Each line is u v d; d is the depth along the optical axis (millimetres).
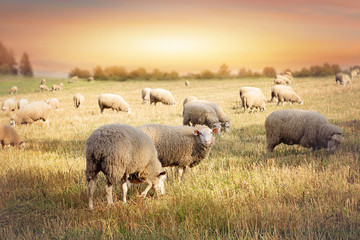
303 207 4910
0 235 4160
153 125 6824
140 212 4898
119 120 17578
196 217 4645
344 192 5312
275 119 8742
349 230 4188
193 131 6746
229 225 4449
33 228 4598
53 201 5625
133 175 5793
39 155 9039
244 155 9000
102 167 5039
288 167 7160
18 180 6594
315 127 8344
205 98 29469
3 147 10297
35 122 17984
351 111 16469
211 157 8703
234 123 15734
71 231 4273
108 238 4082
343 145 9023
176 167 7715
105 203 5277
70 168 7082
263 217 4562
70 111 23750
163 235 4160
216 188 5801
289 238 4004
